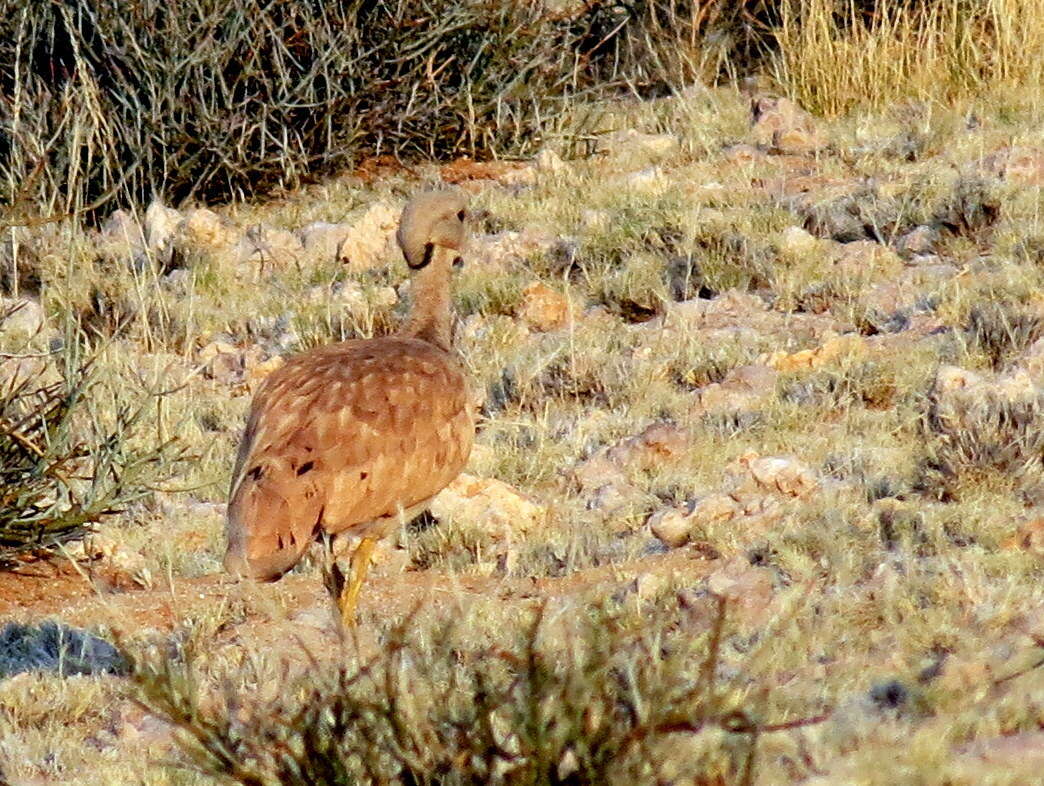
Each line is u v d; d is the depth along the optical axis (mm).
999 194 33688
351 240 35312
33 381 25516
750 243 33156
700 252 33062
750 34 46188
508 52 41562
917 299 30250
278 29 39312
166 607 20766
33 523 22203
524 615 18547
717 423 25609
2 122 37250
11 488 22188
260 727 14008
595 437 26031
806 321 30219
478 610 19000
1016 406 23109
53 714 17609
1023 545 19719
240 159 39375
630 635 15438
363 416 18031
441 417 18641
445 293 21234
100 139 37188
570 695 12953
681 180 37906
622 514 22922
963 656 14734
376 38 40906
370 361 18781
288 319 32281
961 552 19297
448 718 13141
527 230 35344
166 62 38500
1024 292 29391
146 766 15594
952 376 24688
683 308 31094
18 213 32938
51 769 16156
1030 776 12203
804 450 24156
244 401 28734
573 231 35438
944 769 12266
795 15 44750
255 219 38375
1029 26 41281
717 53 45656
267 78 40000
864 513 21344
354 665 17047
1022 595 17328
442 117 41625
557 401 27891
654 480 23859
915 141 38281
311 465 17578
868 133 39375
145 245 33062
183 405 27781
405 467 18172
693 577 19875
